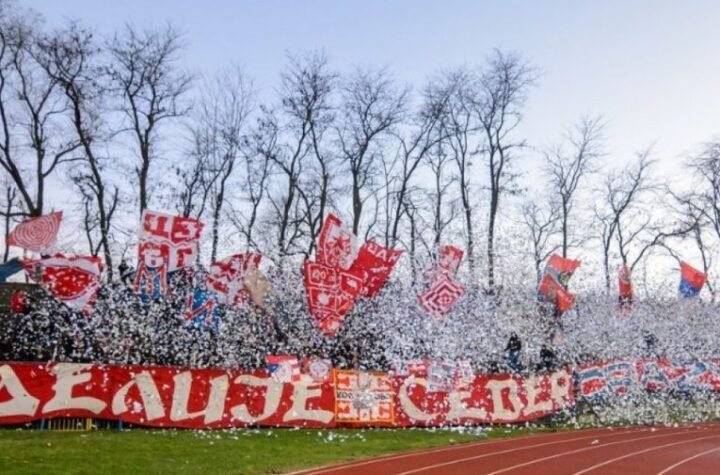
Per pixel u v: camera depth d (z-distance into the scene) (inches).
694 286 1317.7
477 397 977.5
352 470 660.7
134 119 1300.4
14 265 834.8
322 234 909.2
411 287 1032.8
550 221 1660.9
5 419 679.1
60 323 807.1
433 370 950.4
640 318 1234.6
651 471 704.4
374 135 1517.0
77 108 1251.2
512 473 674.8
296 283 964.0
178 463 607.8
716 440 949.2
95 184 1279.5
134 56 1409.9
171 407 761.0
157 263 805.9
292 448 727.7
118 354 817.5
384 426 896.9
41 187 1240.2
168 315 845.2
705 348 1274.6
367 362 955.3
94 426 718.5
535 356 1089.4
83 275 778.8
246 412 807.1
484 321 1058.7
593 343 1160.8
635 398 1141.7
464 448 822.5
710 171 1753.2
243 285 876.0
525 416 1012.5
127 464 582.9
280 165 1448.1
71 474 534.0
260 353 895.1
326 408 861.2
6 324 856.9
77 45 1245.7
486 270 1130.0
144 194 1284.4
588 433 995.3
